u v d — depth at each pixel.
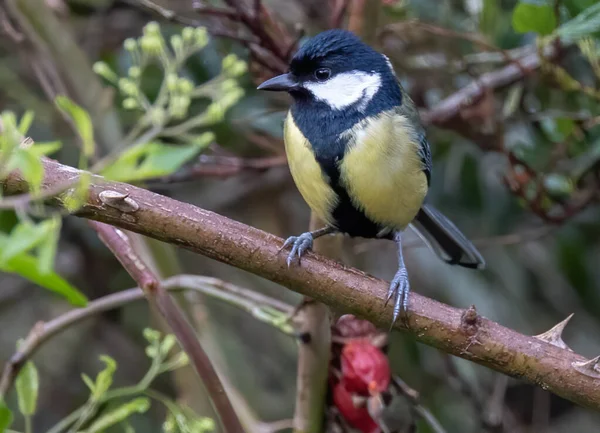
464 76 2.52
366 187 2.41
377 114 2.41
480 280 2.55
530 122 2.49
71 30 2.50
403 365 2.55
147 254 2.43
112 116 2.47
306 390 2.40
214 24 2.51
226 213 2.58
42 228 2.29
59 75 2.47
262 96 2.52
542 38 2.43
